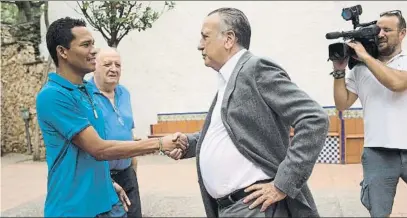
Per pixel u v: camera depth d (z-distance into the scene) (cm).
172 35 568
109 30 349
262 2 564
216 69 181
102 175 180
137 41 552
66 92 168
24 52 434
